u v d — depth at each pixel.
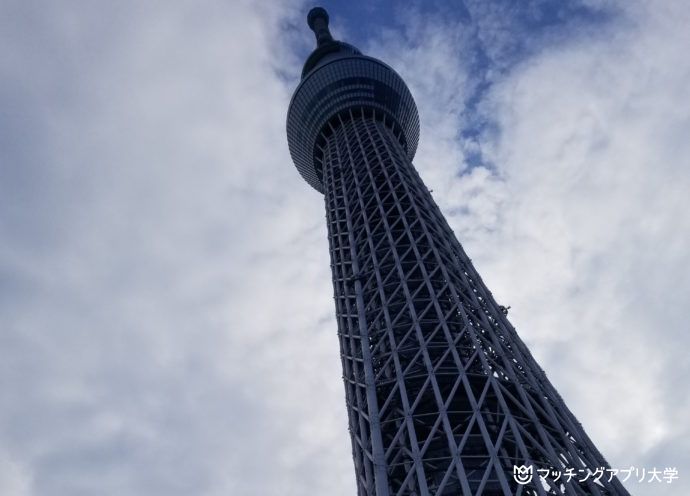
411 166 99.94
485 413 50.31
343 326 68.75
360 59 123.31
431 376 52.06
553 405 54.56
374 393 54.31
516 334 64.38
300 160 127.69
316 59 143.75
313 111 121.56
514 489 45.59
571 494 44.19
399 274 66.31
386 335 60.81
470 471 47.31
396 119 123.62
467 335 60.69
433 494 46.72
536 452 48.72
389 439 51.94
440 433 49.75
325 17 164.75
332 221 89.81
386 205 83.62
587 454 49.62
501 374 54.59
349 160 102.19
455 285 66.44
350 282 73.25
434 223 78.31
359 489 50.66
